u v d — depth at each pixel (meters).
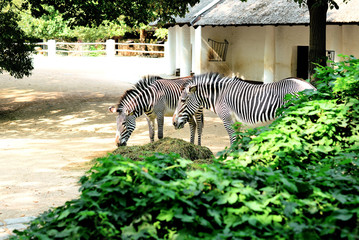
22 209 7.45
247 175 3.85
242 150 4.82
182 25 23.62
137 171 3.62
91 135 14.70
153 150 9.03
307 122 5.39
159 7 16.28
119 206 3.63
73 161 10.95
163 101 11.38
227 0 22.72
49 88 23.30
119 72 28.27
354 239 3.08
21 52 18.88
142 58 37.56
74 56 38.06
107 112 17.95
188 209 3.46
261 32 22.42
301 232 3.24
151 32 44.34
